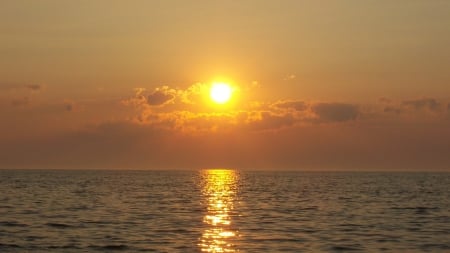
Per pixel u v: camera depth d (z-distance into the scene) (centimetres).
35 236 5109
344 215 7131
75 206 8219
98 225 5884
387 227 5888
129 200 9612
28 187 14100
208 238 5062
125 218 6581
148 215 6956
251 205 8731
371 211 7750
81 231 5434
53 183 17012
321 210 7862
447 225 6100
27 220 6284
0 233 5266
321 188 15125
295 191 13338
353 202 9506
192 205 8619
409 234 5384
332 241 4947
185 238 5053
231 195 11500
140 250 4478
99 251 4434
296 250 4509
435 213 7519
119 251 4438
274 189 14438
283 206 8550
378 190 14162
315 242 4891
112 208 7925
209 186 16188
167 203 8994
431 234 5388
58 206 8200
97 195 10975
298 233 5400
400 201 9875
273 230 5600
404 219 6700
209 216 6919
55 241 4850
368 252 4462
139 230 5525
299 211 7694
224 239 5019
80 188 13888
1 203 8681
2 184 15762
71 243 4759
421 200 10212
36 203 8738
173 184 17525
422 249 4594
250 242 4869
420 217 6969
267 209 8006
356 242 4903
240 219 6612
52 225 5853
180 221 6325
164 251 4438
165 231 5472
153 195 11206
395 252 4469
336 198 10581
